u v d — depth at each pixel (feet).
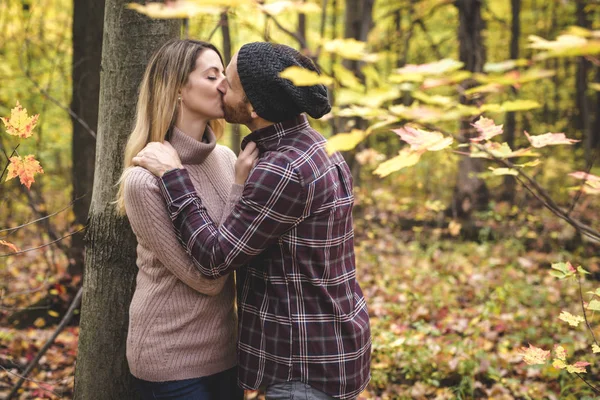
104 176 6.81
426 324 12.84
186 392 5.77
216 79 5.75
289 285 5.33
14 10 19.10
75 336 12.31
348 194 5.77
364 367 5.64
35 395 9.68
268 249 5.42
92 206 6.99
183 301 5.72
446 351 10.78
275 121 5.42
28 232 18.47
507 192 25.12
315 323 5.31
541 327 12.66
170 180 5.45
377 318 13.21
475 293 15.55
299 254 5.30
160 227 5.49
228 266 5.20
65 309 13.26
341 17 32.89
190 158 5.87
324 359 5.29
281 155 5.24
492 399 9.34
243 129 22.43
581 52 2.62
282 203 5.09
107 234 6.81
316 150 5.44
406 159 4.45
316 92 5.24
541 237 20.79
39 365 11.00
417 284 16.24
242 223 5.16
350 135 3.24
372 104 3.34
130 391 6.99
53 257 14.35
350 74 3.38
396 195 28.19
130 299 6.89
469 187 23.63
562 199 23.40
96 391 7.00
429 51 26.68
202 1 3.36
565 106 34.04
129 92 6.64
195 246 5.30
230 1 3.42
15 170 6.12
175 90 5.71
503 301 14.69
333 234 5.47
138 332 5.77
